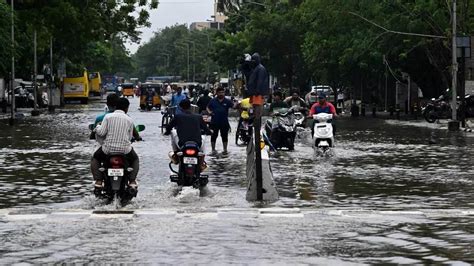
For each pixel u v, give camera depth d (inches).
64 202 688.4
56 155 1162.0
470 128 1843.0
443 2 2228.1
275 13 3782.0
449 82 2325.3
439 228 543.5
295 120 1278.3
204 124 797.9
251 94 698.2
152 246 478.3
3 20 2178.9
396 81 2947.8
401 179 857.5
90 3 2529.5
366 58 2650.1
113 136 677.9
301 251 464.4
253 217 591.5
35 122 2277.3
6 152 1216.2
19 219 584.7
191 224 558.9
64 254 457.1
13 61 2197.3
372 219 581.9
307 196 726.5
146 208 648.4
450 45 2101.4
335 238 506.0
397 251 465.4
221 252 460.8
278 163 1047.6
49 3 2452.0
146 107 3459.6
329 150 1232.2
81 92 4512.8
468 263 432.5
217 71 7588.6
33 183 824.9
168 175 894.4
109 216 596.1
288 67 3759.8
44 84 3791.8
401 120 2425.0
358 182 831.7
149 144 1386.6
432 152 1216.2
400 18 2330.2
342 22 2541.8
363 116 2785.4
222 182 833.5
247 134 1384.1
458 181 837.8
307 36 3026.6
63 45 3887.8
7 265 430.0
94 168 692.7
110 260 439.5
